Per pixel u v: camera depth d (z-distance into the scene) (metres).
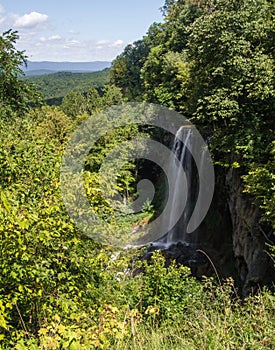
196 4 32.56
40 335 4.50
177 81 27.20
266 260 11.30
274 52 13.77
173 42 31.72
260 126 13.40
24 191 5.29
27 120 7.55
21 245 4.57
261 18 13.97
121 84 54.00
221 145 14.38
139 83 49.59
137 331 5.00
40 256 5.08
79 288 5.71
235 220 15.07
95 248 6.11
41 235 4.53
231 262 16.38
